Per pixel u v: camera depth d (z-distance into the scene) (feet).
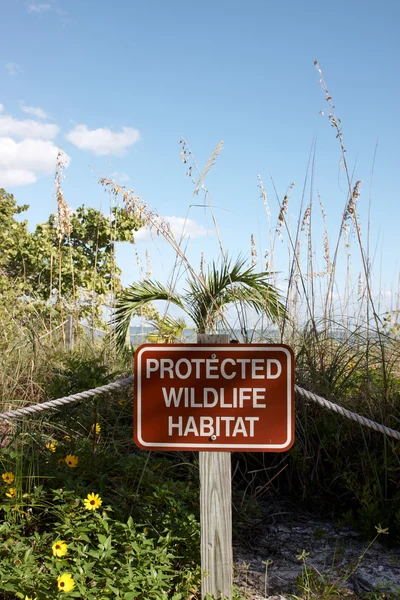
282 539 12.34
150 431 8.96
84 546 9.27
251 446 8.84
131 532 9.61
